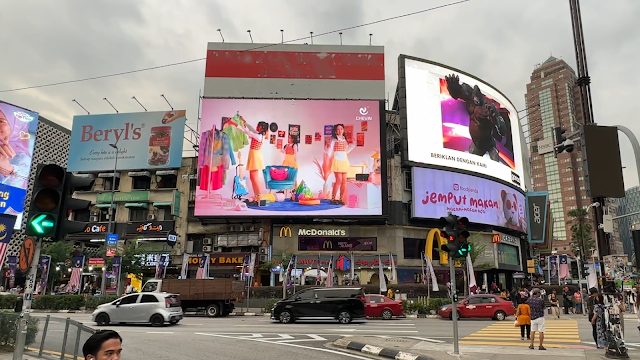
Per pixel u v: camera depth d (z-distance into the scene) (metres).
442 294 35.31
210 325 20.44
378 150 44.28
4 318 11.66
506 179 52.84
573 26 14.82
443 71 50.25
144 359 11.22
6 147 50.31
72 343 9.77
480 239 48.06
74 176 7.82
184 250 44.34
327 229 43.75
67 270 42.66
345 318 21.38
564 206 140.50
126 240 44.69
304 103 45.28
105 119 48.06
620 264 23.70
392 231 44.09
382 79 47.34
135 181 47.62
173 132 47.12
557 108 146.12
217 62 47.09
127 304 20.16
